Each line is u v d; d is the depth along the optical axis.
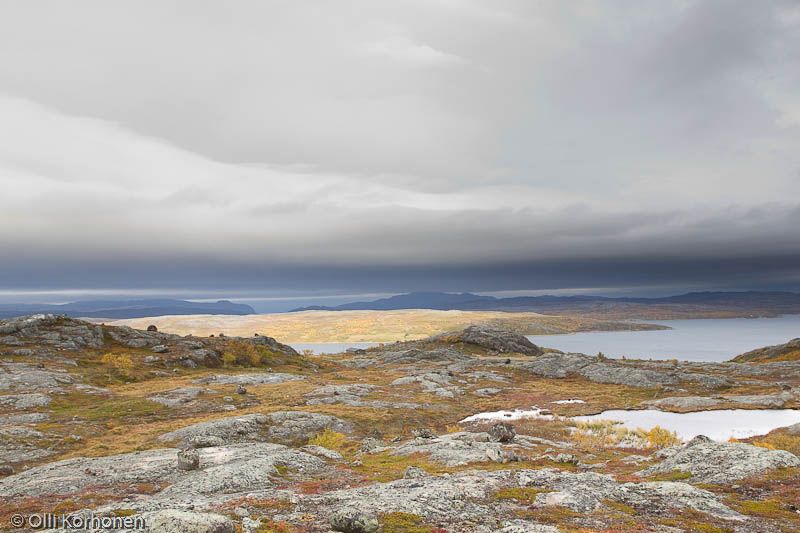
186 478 27.73
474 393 92.44
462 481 22.62
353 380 102.38
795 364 99.31
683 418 67.06
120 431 49.62
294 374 104.88
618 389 95.38
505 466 30.52
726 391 86.12
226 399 69.62
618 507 18.78
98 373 81.50
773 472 22.88
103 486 26.78
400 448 39.69
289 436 50.44
